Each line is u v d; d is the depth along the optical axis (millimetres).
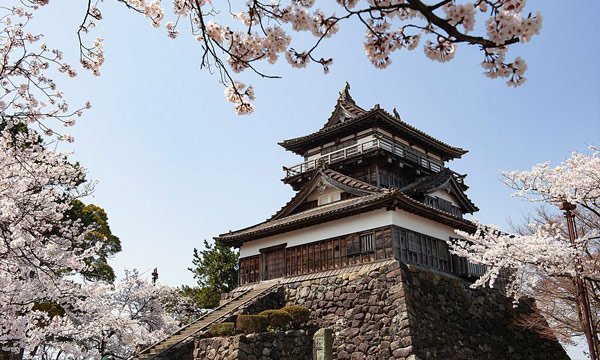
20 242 10867
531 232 20797
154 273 27438
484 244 17719
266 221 25766
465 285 20922
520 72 4309
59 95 9289
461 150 30688
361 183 22281
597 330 17891
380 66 5293
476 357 18453
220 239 25297
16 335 12070
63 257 12367
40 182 12234
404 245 19406
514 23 3828
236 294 23594
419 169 26891
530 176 14844
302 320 18656
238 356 14734
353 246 20281
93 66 7867
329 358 14148
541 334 21953
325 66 5656
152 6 6895
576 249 13242
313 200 24703
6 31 8703
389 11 4363
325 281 20188
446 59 4883
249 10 5332
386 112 25781
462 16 3871
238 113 6547
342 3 4754
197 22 5938
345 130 27625
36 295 12148
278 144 30125
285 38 5836
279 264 23109
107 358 19516
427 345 16703
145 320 25797
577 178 14227
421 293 18266
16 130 12422
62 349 15805
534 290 19922
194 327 19094
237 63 5945
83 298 18125
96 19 6336
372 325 17703
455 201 26375
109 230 29297
